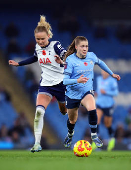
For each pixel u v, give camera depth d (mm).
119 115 70438
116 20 84688
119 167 12789
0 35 80000
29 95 69125
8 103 66625
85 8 82125
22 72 73812
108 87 39906
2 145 52938
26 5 82125
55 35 80688
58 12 82438
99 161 16094
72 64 21875
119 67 79625
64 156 20906
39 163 14719
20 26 81750
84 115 64938
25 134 59125
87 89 22172
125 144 50219
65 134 63969
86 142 20281
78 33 82188
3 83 71250
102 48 82000
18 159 17688
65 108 25156
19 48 77750
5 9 82562
